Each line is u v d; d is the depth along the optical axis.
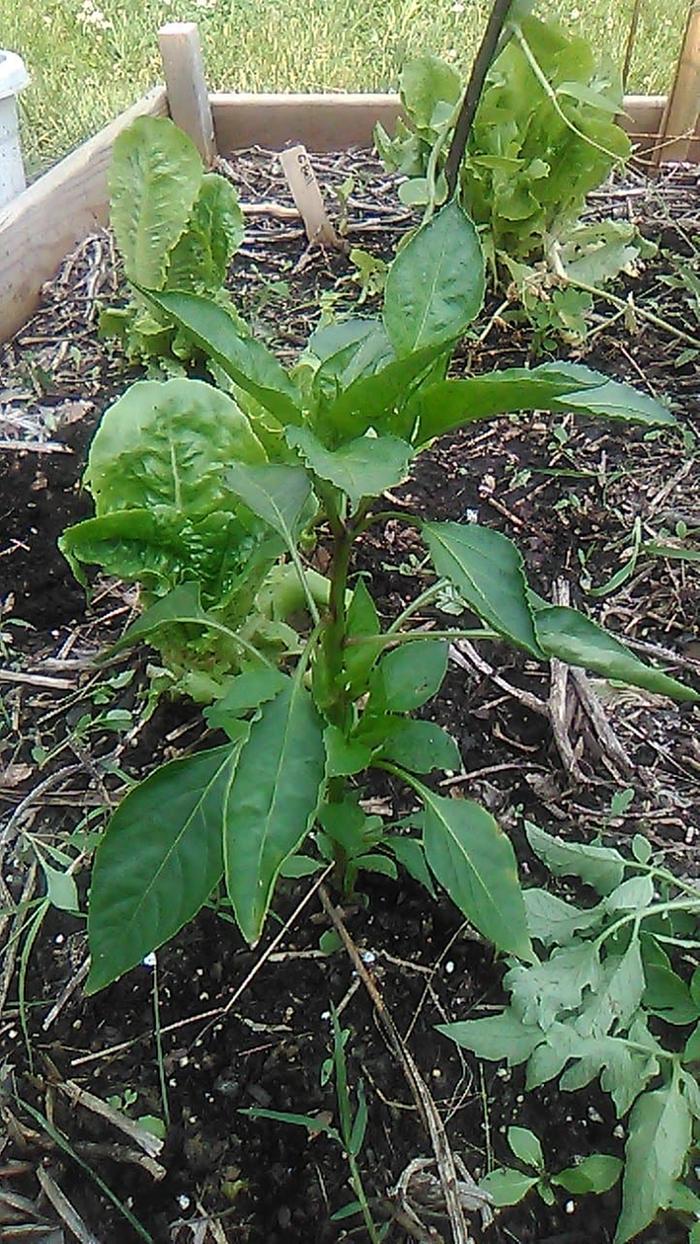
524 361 0.98
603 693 0.73
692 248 1.11
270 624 0.67
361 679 0.52
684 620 0.77
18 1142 0.54
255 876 0.39
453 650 0.74
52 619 0.79
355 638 0.50
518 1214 0.52
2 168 1.23
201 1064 0.56
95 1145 0.54
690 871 0.62
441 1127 0.53
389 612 0.77
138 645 0.75
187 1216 0.52
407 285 0.43
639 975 0.50
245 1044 0.57
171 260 0.93
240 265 1.12
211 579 0.62
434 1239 0.50
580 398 0.45
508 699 0.72
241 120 1.29
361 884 0.62
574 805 0.66
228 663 0.67
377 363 0.46
